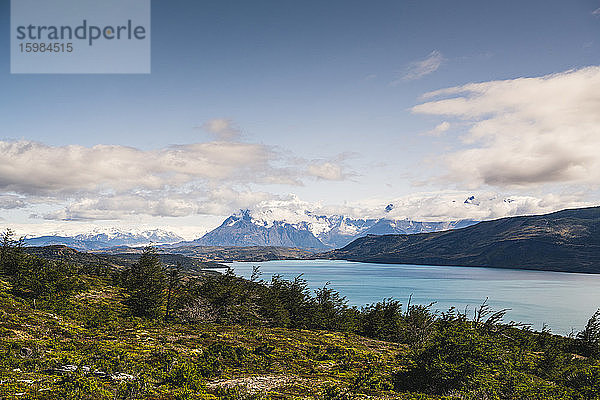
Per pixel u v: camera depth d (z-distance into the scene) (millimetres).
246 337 59062
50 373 30453
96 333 52031
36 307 66000
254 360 43562
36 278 79000
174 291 110875
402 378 39156
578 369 45250
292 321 93062
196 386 31062
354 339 70500
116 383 29141
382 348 63875
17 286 76562
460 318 58969
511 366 39062
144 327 63750
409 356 42562
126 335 52031
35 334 45125
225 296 94562
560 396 36938
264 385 33969
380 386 36250
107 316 70438
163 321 79938
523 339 73562
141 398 26484
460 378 37188
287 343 57094
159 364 36969
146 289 88062
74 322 61281
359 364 47500
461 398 34219
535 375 48188
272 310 93562
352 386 34875
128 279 125438
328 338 67500
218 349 44562
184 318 83438
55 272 84562
